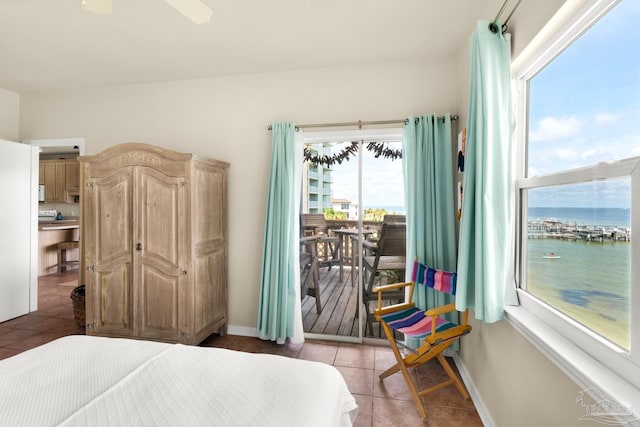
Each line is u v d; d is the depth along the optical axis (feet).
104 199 8.90
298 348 9.36
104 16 7.25
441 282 7.39
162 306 8.59
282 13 7.13
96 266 8.96
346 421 4.00
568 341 3.92
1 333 9.95
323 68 9.84
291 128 9.57
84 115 11.57
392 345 7.13
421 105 9.29
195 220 8.54
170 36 8.13
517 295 5.40
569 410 3.52
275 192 9.68
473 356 7.09
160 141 10.94
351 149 9.92
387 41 8.31
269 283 9.65
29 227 11.62
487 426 5.98
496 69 5.17
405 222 9.59
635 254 3.01
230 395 3.59
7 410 3.26
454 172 8.89
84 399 3.48
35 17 7.28
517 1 5.00
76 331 10.07
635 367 2.96
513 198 5.39
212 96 10.57
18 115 12.12
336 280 10.04
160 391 3.62
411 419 6.29
